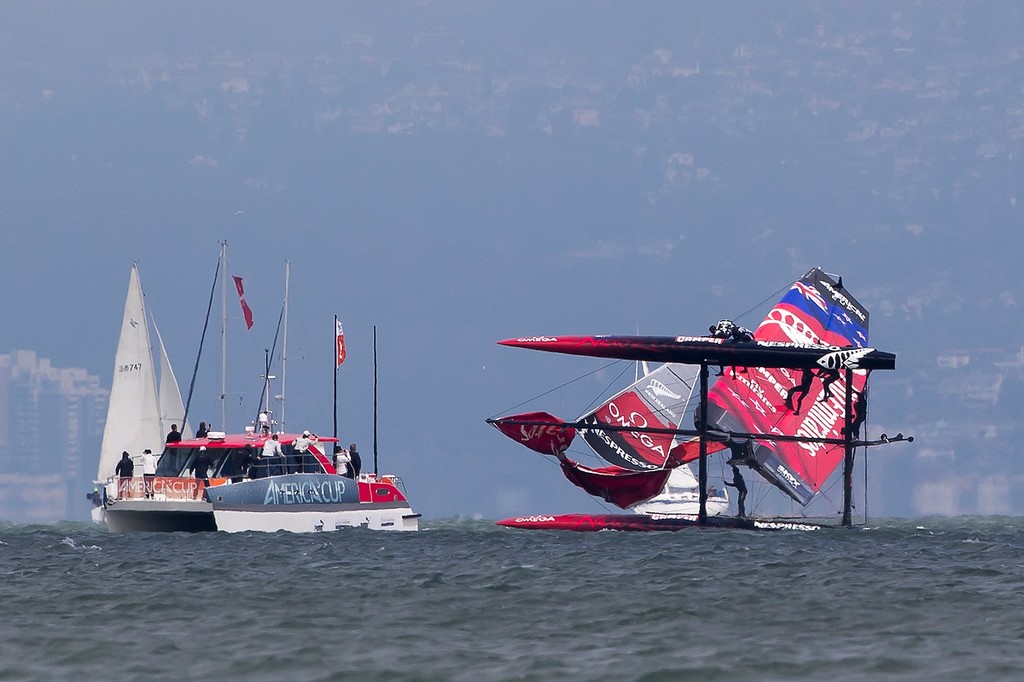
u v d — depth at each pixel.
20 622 112.75
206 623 112.25
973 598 121.88
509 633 108.12
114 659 99.81
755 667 96.00
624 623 111.69
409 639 105.94
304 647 103.12
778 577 136.50
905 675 93.50
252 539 172.88
